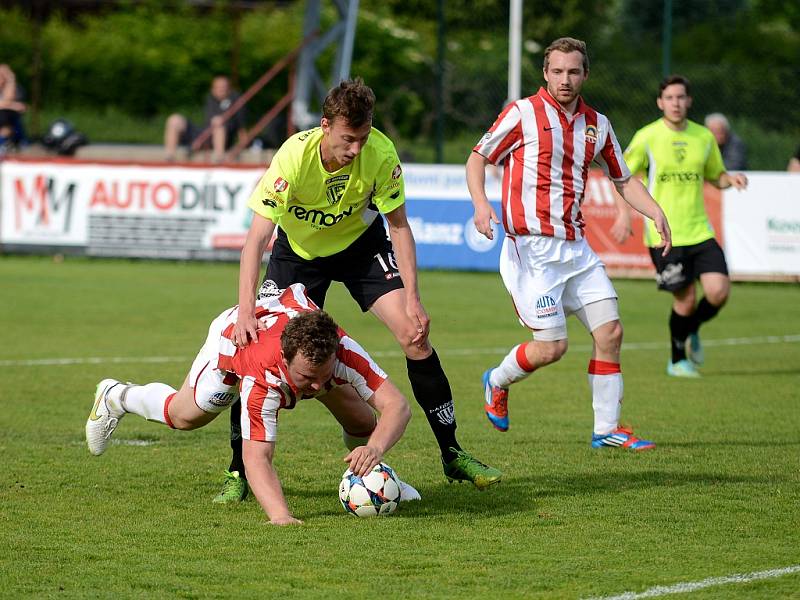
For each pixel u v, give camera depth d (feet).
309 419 81.71
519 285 70.44
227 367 53.62
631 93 281.13
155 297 150.92
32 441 72.59
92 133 317.22
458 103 274.16
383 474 55.16
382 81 317.63
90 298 148.97
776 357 113.50
